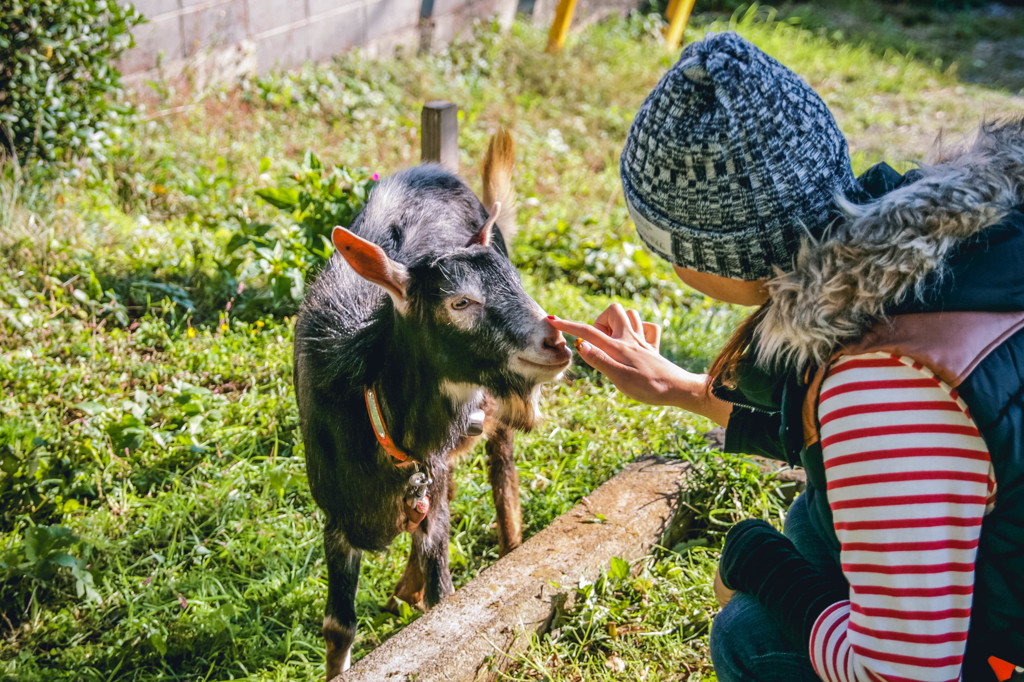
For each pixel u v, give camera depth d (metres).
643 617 2.98
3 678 2.71
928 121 9.34
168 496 3.44
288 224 5.44
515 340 2.40
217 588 3.14
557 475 3.63
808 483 1.89
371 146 7.16
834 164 1.45
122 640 2.91
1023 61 11.45
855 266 1.33
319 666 2.90
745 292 1.58
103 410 3.75
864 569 1.35
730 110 1.38
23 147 5.62
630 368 2.14
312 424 2.73
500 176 3.77
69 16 5.55
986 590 1.40
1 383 3.96
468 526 3.46
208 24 7.55
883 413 1.31
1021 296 1.32
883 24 12.52
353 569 2.86
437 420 2.61
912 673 1.34
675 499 3.35
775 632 1.86
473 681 2.59
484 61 9.27
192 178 6.07
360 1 8.77
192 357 4.30
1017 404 1.27
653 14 11.05
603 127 8.56
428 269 2.43
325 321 2.80
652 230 1.53
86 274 4.80
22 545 3.11
